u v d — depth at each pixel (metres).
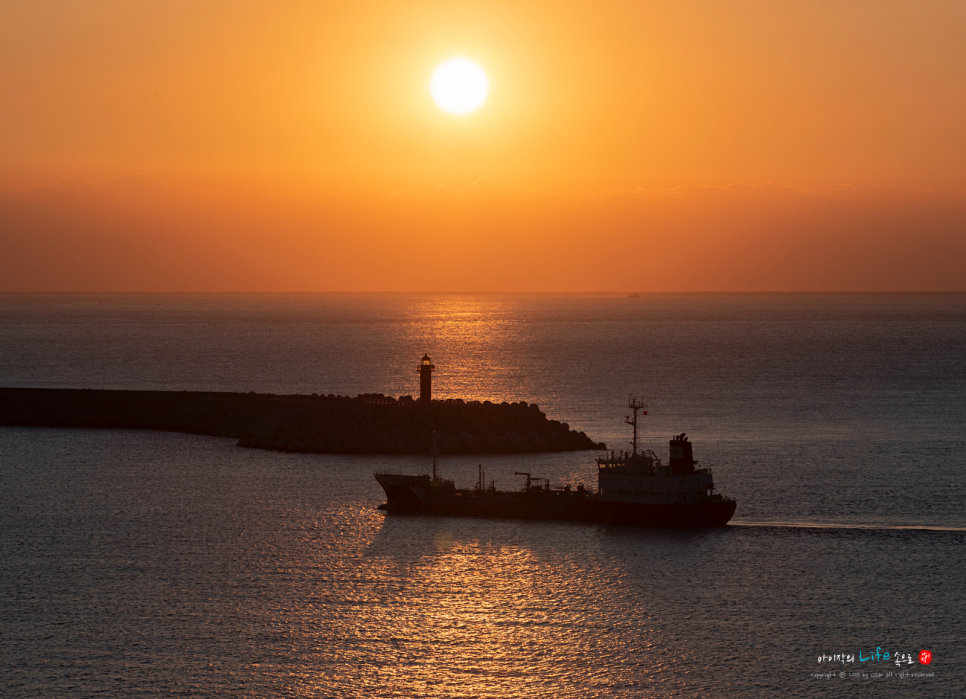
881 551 115.31
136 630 93.31
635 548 117.56
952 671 84.94
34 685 82.75
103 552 116.62
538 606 99.25
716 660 87.31
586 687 83.00
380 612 97.56
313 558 114.06
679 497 127.44
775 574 107.81
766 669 85.62
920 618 95.56
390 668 85.88
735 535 122.75
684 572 108.69
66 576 107.94
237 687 82.56
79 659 87.31
